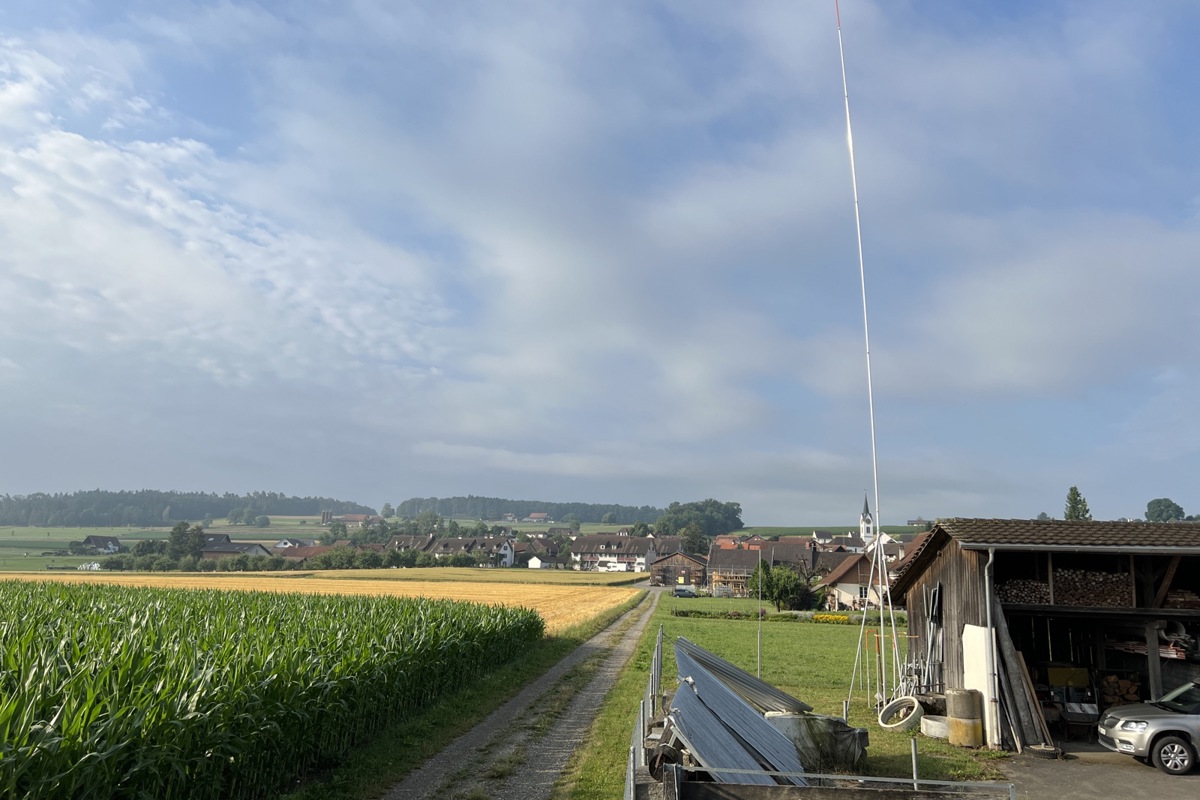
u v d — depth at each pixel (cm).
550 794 1184
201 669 1170
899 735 1778
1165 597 1745
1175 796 1292
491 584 9862
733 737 1055
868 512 13688
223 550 16600
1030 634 2162
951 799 816
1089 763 1521
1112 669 2000
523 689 2227
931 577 2133
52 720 836
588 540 18375
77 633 1390
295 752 1247
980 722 1669
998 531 1772
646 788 870
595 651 3244
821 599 7719
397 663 1712
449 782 1241
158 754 917
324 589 7656
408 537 19338
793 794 813
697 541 18838
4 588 3731
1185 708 1512
